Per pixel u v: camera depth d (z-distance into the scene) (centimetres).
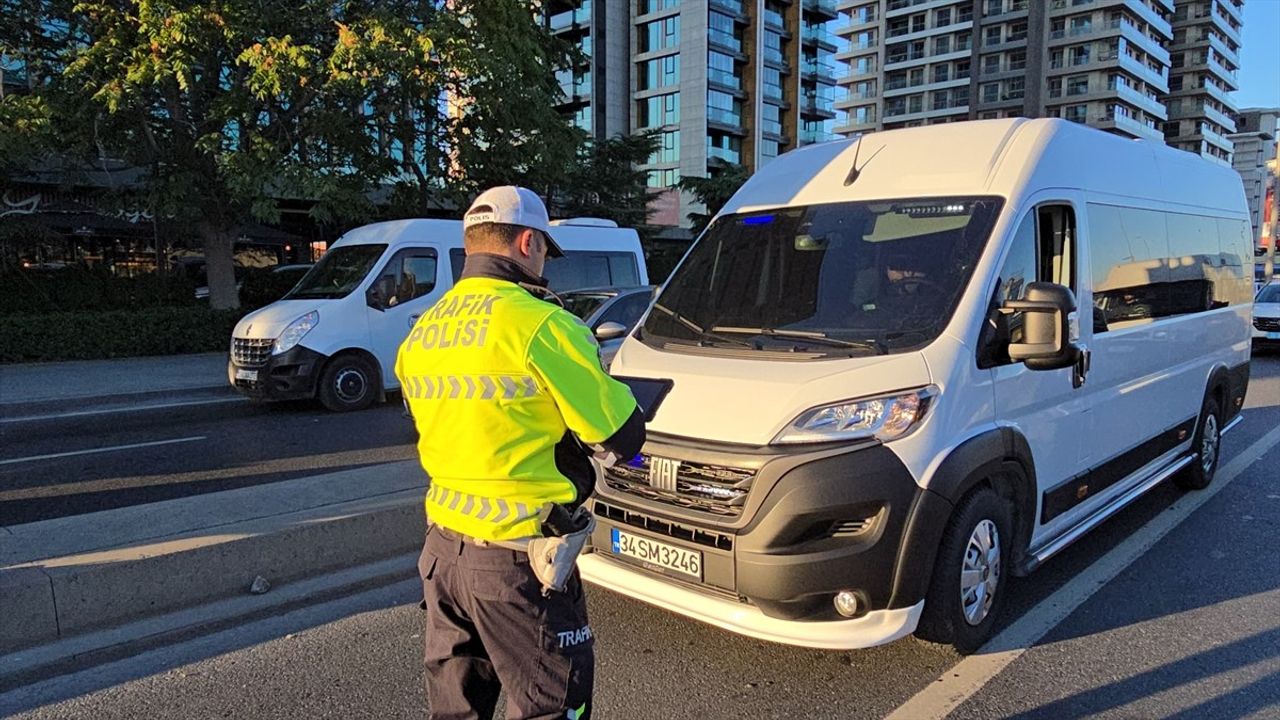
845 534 321
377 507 505
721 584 329
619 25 6412
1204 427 631
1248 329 722
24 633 380
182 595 425
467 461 212
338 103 1452
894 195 421
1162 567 483
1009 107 9056
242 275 2030
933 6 9612
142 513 490
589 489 229
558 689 215
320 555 473
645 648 384
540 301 215
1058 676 355
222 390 1170
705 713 328
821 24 7338
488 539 210
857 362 346
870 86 10406
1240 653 375
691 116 6184
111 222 1972
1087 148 471
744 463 322
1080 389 438
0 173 1511
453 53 1333
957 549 346
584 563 374
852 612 322
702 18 6075
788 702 336
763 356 371
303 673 364
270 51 1242
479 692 234
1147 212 530
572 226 1194
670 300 446
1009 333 377
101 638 390
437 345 217
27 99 1284
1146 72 8750
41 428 919
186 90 1309
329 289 1040
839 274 402
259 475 698
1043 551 411
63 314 1439
